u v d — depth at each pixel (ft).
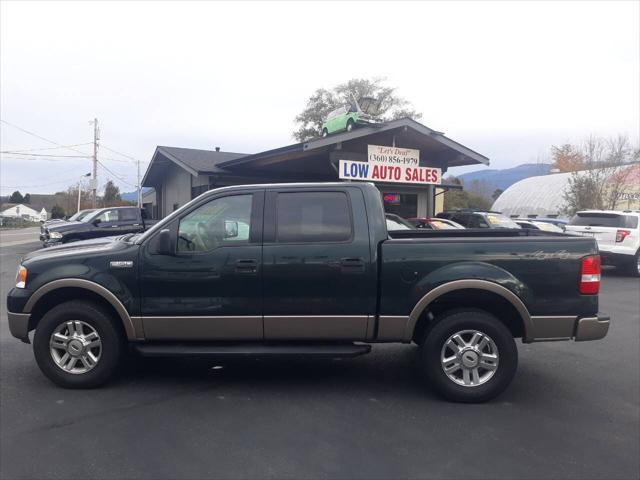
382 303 14.73
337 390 15.67
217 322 14.90
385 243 14.76
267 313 14.89
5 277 40.14
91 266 15.01
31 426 12.76
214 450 11.60
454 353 14.75
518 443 12.17
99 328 15.12
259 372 17.37
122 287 14.92
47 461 11.02
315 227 15.03
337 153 49.73
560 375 17.51
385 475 10.60
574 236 15.61
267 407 14.23
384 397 15.12
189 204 15.25
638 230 44.68
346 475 10.58
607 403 14.87
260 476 10.50
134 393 15.19
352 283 14.73
